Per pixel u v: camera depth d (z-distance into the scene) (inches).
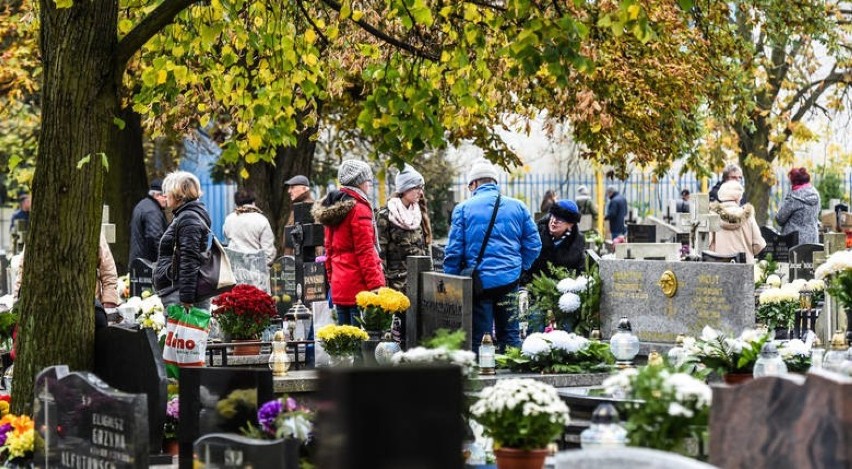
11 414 501.4
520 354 575.8
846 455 299.7
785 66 1633.9
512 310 659.4
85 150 504.4
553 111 1011.9
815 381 308.7
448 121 638.5
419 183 717.9
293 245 781.3
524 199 1900.8
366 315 606.9
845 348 523.8
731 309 608.4
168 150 1612.9
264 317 652.7
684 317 627.5
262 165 1203.9
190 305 598.2
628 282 650.8
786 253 1116.5
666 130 1079.6
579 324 665.6
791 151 1652.3
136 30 506.9
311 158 1229.7
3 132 1571.1
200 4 615.5
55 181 504.1
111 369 503.8
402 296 608.1
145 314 670.5
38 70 1201.4
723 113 1147.9
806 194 1123.3
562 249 711.1
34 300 506.9
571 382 558.3
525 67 522.0
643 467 292.5
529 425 386.6
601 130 1038.4
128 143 1175.6
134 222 893.2
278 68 634.8
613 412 365.4
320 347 608.1
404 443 293.1
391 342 588.1
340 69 710.5
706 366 512.1
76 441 425.7
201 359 598.5
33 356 506.0
